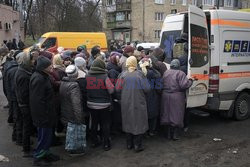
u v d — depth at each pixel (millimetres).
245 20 7773
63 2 35969
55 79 6176
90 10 38000
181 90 6539
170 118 6566
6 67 7309
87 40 20891
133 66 6102
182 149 6223
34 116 5438
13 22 30781
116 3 51844
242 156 5793
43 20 36219
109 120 6266
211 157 5781
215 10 7262
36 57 5715
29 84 5473
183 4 51062
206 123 7957
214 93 7234
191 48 6688
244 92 8023
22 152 6250
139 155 5992
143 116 6035
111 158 5887
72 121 5824
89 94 6117
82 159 5867
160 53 6977
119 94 6281
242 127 7551
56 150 6348
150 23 48969
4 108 10062
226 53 7371
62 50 9305
